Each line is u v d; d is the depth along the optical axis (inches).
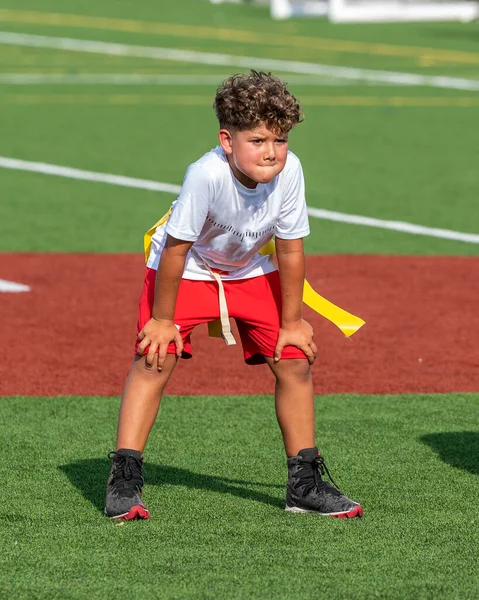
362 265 1035.9
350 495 514.3
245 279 482.9
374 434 608.1
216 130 1931.6
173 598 402.9
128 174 1530.5
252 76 451.8
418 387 700.7
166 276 464.8
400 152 1737.2
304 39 3472.0
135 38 3422.7
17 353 761.0
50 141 1796.3
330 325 843.4
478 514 492.1
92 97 2327.8
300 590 410.0
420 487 526.3
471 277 993.5
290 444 494.6
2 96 2321.6
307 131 1936.5
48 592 407.5
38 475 538.6
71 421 627.2
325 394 684.1
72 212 1280.8
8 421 625.3
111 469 486.9
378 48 3255.4
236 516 486.0
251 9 4547.2
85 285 951.6
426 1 4323.3
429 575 425.1
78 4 4525.1
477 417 642.2
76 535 461.7
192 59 2950.3
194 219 454.9
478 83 2583.7
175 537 459.8
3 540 456.4
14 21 3850.9
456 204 1346.0
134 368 488.1
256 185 459.2
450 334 820.0
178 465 556.7
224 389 690.2
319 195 1391.5
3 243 1115.9
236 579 419.2
